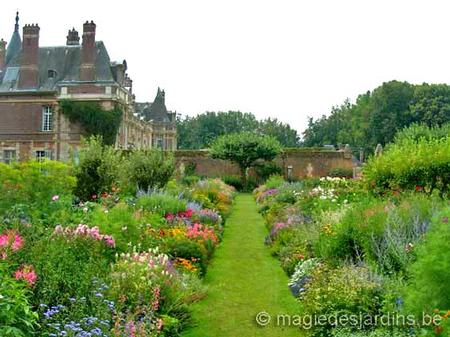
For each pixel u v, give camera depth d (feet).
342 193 58.75
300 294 27.48
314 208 52.08
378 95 230.89
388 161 51.93
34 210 39.91
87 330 18.30
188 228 42.47
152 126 227.40
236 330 24.63
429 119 215.10
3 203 40.29
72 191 52.80
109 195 52.60
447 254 17.15
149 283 24.07
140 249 32.27
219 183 103.04
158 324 21.58
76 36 162.61
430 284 17.24
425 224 27.20
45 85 151.12
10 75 154.51
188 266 32.63
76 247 26.45
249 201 98.58
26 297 17.08
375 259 26.84
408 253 24.89
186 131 336.90
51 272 19.71
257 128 345.51
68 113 145.07
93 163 54.85
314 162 147.84
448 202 31.99
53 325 17.25
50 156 147.84
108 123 144.77
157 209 48.06
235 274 35.86
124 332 19.29
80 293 19.94
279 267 37.86
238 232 55.83
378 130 228.63
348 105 325.01
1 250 21.18
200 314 26.94
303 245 37.73
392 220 27.73
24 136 149.28
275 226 48.03
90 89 146.30
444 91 221.05
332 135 323.57
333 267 28.96
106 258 27.96
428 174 48.19
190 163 150.41
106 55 150.61
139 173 63.05
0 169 45.21
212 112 341.41
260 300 29.55
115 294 22.59
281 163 148.46
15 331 15.02
